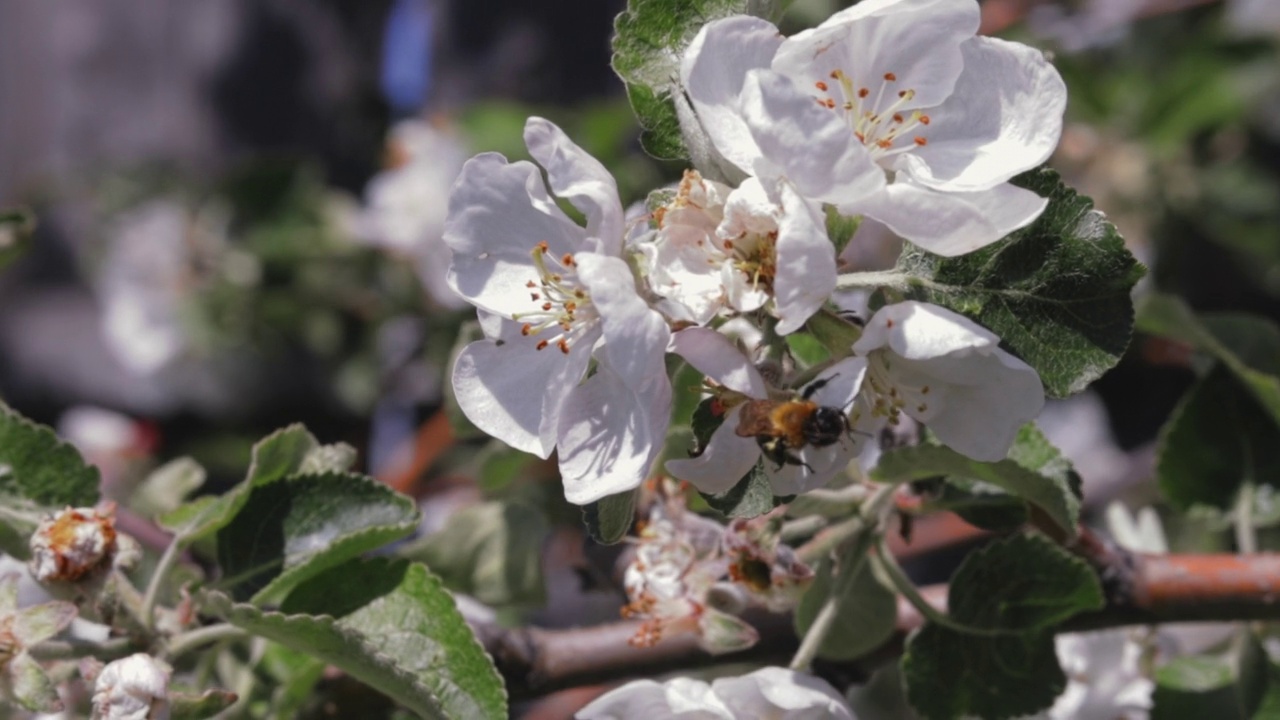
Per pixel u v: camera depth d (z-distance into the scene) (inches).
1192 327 15.3
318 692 14.5
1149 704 15.4
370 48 37.5
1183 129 25.9
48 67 38.2
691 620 13.2
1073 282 11.0
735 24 10.9
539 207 11.5
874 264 18.2
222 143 37.2
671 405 11.0
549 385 11.4
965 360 10.8
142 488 16.1
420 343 29.1
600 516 11.1
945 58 11.2
